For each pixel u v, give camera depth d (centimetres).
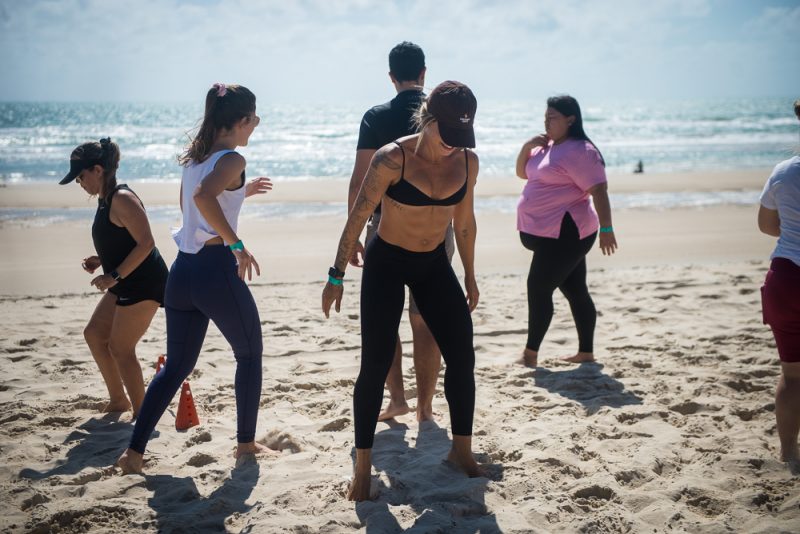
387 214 333
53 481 353
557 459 370
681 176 2497
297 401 483
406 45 428
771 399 470
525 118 8931
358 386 333
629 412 447
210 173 343
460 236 373
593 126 7144
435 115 314
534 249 540
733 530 297
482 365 564
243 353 377
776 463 360
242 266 349
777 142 4659
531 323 556
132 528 307
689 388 492
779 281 352
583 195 530
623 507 321
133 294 417
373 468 371
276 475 359
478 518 311
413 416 452
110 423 439
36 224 1413
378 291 333
